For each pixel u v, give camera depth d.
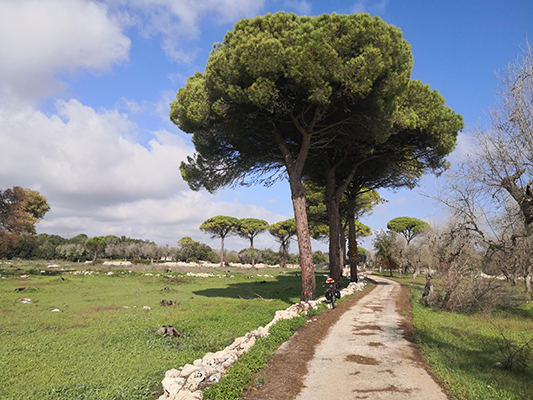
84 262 61.78
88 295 22.09
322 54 14.16
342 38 14.41
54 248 71.00
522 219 9.10
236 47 14.38
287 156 18.95
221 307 17.19
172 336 10.80
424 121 19.16
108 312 15.54
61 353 8.88
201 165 21.42
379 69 14.48
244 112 17.02
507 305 16.61
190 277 39.78
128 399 5.88
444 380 6.85
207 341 9.98
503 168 8.47
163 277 37.72
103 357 8.50
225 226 71.25
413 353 9.07
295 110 18.06
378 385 6.65
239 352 8.35
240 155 21.08
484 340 10.35
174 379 6.14
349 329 12.31
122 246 77.00
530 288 20.97
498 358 8.47
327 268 78.38
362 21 14.39
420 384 6.71
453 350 9.18
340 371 7.52
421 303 20.02
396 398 6.01
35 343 9.83
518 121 7.55
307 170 26.92
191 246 83.88
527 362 8.04
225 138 19.16
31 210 76.75
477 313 15.87
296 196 18.56
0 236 35.34
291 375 7.23
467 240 15.44
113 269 43.22
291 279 42.00
